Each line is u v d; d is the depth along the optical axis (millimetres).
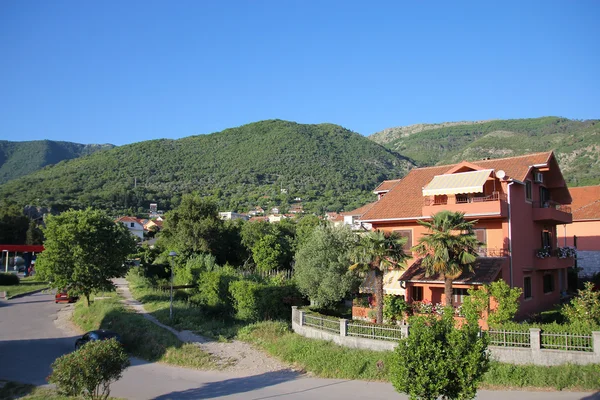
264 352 24844
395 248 24547
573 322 20609
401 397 16750
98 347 16766
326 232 31312
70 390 16047
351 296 31516
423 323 12445
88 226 37188
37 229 83688
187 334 29156
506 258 25844
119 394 18703
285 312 34312
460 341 11750
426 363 11656
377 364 19469
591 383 16234
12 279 57750
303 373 20922
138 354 26484
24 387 20719
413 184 33344
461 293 26359
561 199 33500
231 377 20969
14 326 35781
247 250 59562
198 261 53000
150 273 60750
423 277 26359
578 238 43094
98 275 37594
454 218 23094
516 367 17734
